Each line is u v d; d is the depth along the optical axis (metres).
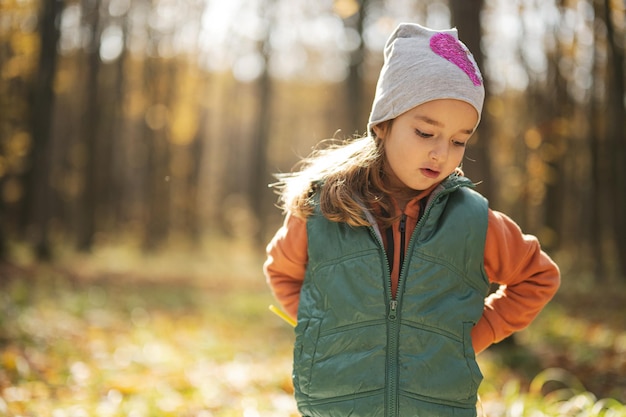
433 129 1.91
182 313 9.15
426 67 1.92
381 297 1.90
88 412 3.77
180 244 20.34
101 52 17.02
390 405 1.83
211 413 4.05
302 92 25.73
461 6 5.98
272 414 3.92
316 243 2.04
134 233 21.33
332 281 1.96
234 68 21.58
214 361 5.80
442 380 1.85
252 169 27.12
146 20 17.58
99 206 18.72
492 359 5.75
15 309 7.05
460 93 1.90
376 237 1.95
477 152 6.05
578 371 5.55
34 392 4.16
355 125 15.52
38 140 13.13
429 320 1.88
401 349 1.87
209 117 26.80
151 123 17.88
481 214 2.01
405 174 1.96
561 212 15.51
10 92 12.32
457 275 1.94
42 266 12.53
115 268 14.40
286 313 2.27
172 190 20.19
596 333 7.86
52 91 13.10
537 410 3.79
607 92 12.59
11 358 4.72
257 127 21.69
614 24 10.27
